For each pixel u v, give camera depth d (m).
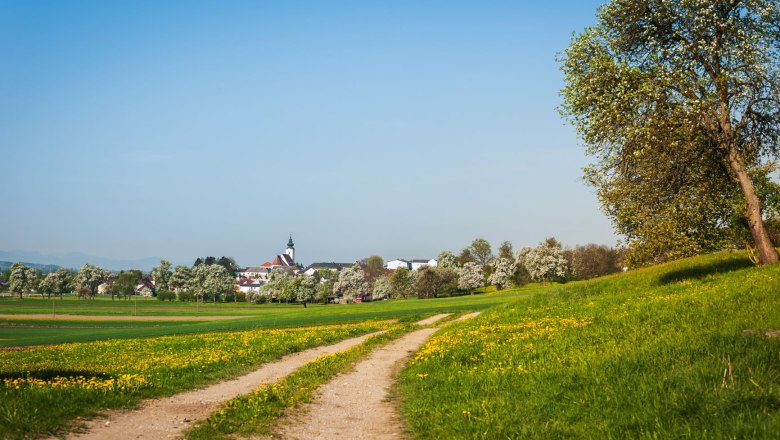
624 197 31.81
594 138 29.03
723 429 7.90
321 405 14.55
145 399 14.99
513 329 23.80
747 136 29.42
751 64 26.59
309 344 31.73
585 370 13.08
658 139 26.88
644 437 8.31
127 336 59.25
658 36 29.22
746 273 25.56
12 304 168.88
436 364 18.67
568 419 10.16
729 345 12.18
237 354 26.02
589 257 132.50
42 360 31.03
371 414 13.66
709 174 29.56
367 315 71.19
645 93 26.75
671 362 12.20
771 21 27.42
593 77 28.92
